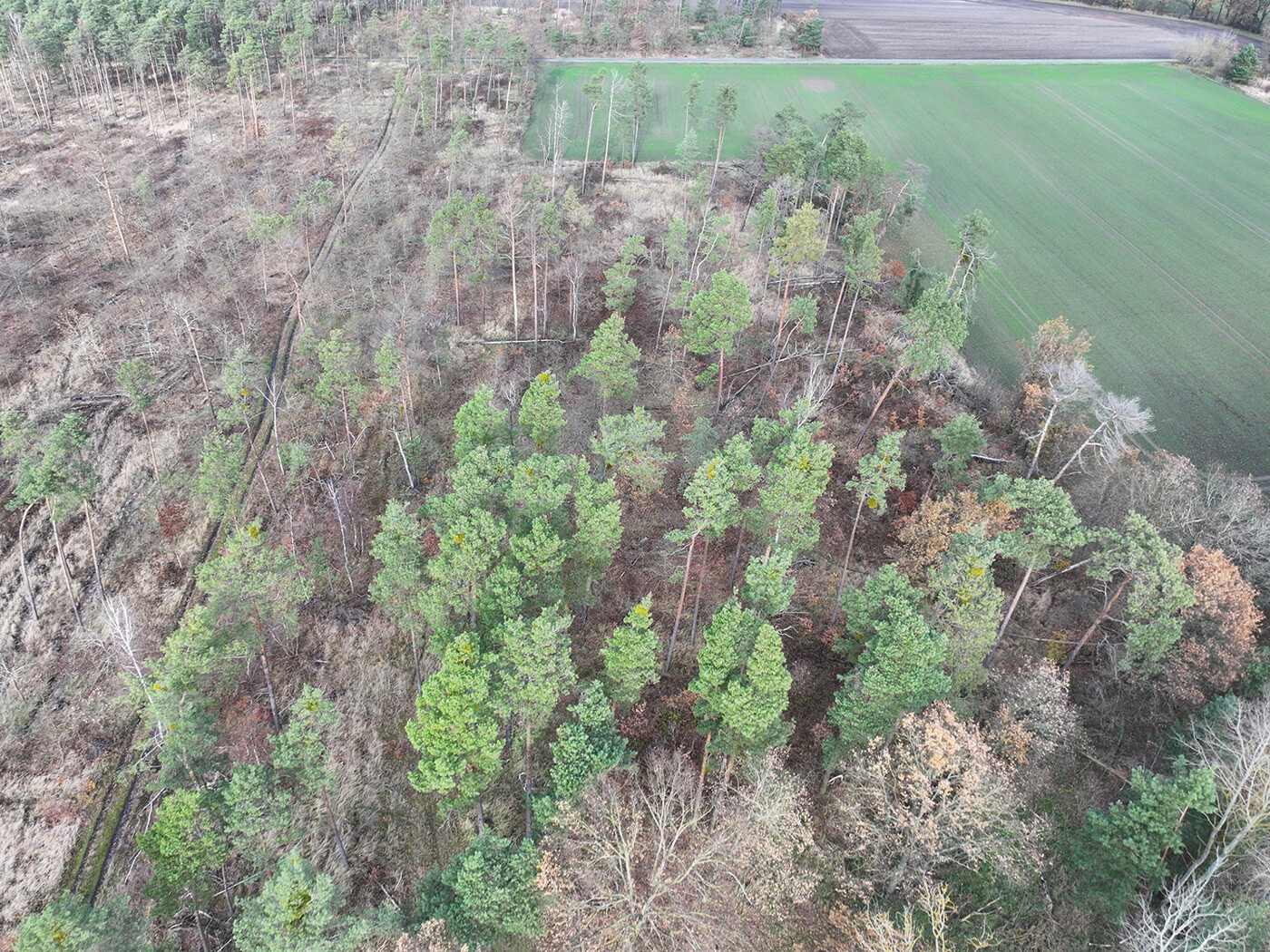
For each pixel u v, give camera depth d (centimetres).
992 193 10138
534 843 4012
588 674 5009
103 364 7256
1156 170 10644
